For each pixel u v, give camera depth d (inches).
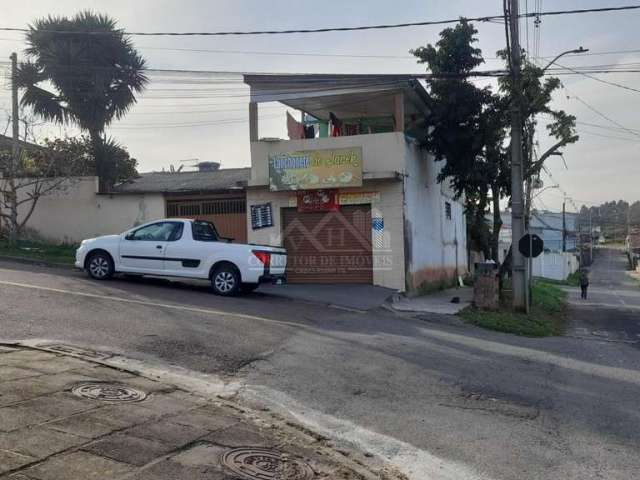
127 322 422.6
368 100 782.5
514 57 671.8
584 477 224.7
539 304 840.3
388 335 470.9
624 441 266.1
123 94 956.0
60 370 292.2
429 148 791.7
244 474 203.3
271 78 742.5
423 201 825.5
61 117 949.2
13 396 245.0
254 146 749.9
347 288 689.6
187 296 558.3
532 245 670.5
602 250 4495.6
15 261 715.4
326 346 413.1
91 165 922.1
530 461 239.5
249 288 615.5
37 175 840.9
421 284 794.8
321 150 710.5
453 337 496.7
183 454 212.8
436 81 761.6
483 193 815.7
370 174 695.7
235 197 776.3
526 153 784.9
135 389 280.8
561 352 483.2
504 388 348.2
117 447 209.5
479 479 221.0
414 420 284.2
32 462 188.5
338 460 229.9
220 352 373.1
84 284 567.5
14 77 845.8
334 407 295.9
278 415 276.5
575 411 310.2
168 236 599.8
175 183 901.8
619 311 917.8
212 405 275.6
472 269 1317.7
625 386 373.4
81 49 921.5
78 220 834.8
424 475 223.1
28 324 389.4
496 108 746.2
